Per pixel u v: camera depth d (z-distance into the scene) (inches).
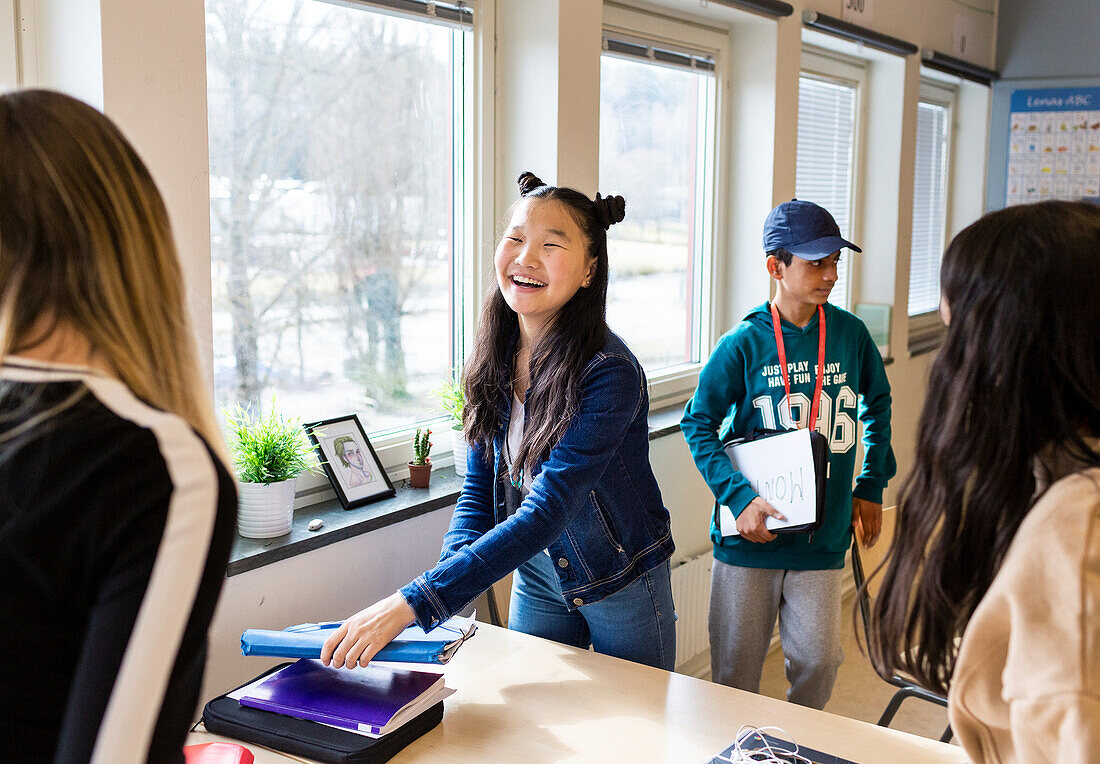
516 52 102.5
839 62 170.2
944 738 80.0
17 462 27.0
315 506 86.4
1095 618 30.5
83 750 26.0
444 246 102.8
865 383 100.8
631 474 74.0
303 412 89.4
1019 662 31.6
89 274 28.5
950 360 36.0
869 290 186.5
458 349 106.0
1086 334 33.0
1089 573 31.0
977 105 218.7
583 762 55.9
